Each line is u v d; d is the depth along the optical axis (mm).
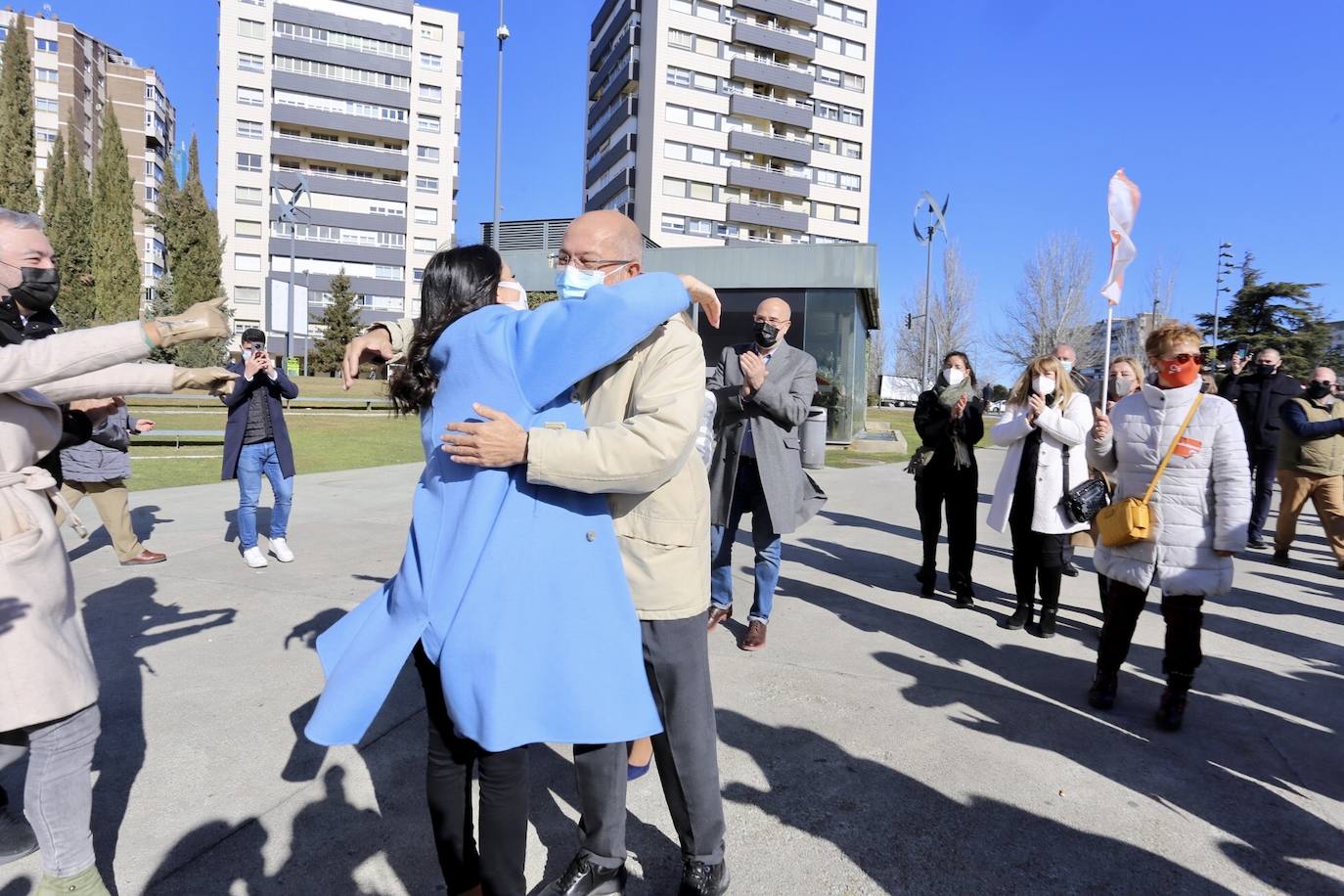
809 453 14328
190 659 4035
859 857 2498
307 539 6891
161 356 26734
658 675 2162
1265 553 7656
